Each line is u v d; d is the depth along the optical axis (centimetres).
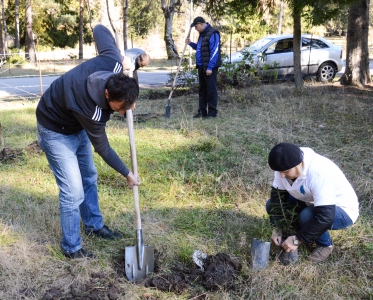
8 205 436
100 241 371
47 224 395
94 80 284
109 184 496
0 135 620
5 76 1872
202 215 419
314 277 319
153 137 665
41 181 506
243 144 621
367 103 874
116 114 848
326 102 862
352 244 360
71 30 3931
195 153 584
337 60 1253
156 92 1140
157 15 3812
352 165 533
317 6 869
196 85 1098
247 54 1052
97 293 302
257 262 328
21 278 316
